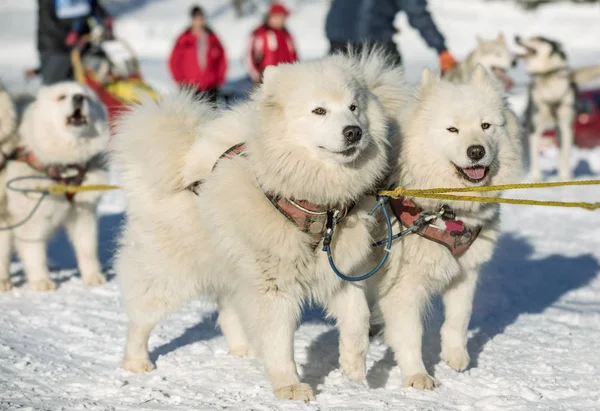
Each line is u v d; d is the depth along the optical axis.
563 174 13.91
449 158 4.94
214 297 5.65
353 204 4.70
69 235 7.81
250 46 15.27
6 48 37.97
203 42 15.62
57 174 7.53
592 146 17.55
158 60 31.53
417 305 5.04
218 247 4.78
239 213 4.60
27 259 7.43
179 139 5.12
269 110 4.57
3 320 6.30
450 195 4.72
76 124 7.41
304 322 6.34
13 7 52.06
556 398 4.66
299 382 4.71
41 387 4.79
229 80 21.75
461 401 4.63
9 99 7.60
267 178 4.54
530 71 14.05
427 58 34.59
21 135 7.61
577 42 43.94
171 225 5.07
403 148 5.11
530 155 14.12
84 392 4.78
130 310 5.27
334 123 4.38
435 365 5.30
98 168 7.75
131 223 5.34
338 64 4.81
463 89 5.07
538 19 50.56
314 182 4.52
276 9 15.13
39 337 5.86
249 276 4.70
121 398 4.68
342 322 4.91
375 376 5.12
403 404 4.54
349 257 4.72
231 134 5.02
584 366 5.19
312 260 4.67
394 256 5.01
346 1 9.86
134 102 5.84
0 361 5.18
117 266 5.45
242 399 4.65
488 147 4.83
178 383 5.00
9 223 7.55
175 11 50.97
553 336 5.89
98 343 5.79
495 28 46.81
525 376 5.02
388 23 9.81
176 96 5.32
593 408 4.47
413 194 4.76
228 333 5.62
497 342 5.79
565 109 13.77
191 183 5.00
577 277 7.80
